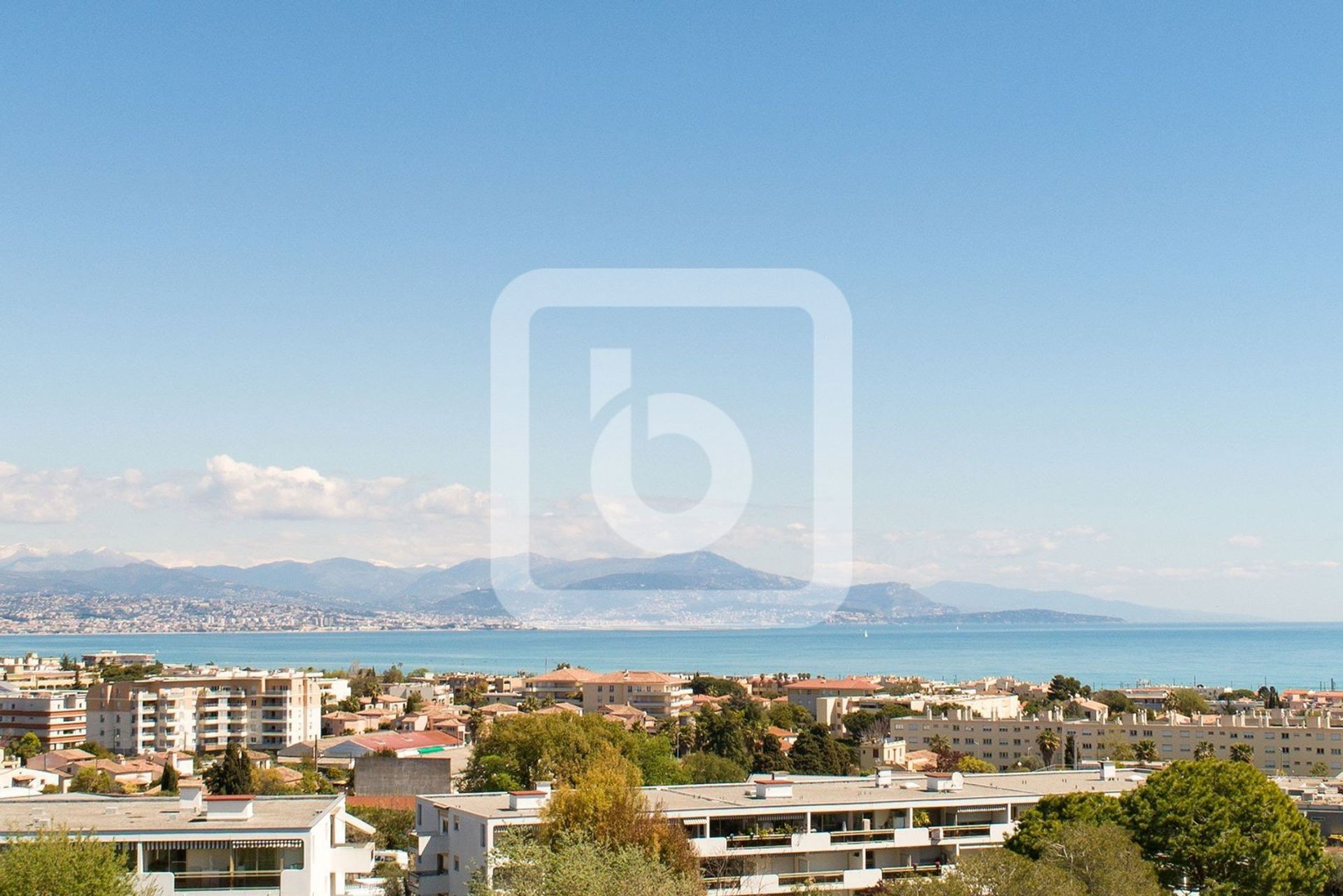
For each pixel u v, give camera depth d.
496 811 94.94
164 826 77.31
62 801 88.56
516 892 72.88
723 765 186.50
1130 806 90.00
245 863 76.25
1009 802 105.19
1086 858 76.81
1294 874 83.06
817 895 89.50
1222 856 83.00
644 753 173.00
